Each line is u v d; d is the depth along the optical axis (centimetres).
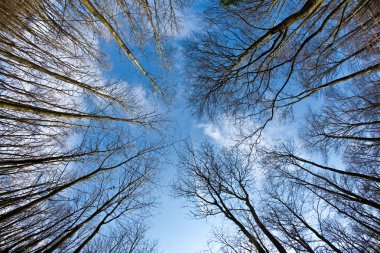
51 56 461
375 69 450
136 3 511
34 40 436
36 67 381
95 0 442
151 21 498
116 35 425
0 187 409
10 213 312
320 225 776
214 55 484
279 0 491
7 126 448
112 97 585
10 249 339
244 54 437
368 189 791
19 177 479
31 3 355
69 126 548
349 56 563
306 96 532
